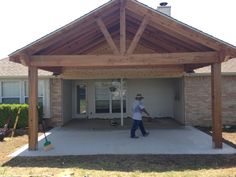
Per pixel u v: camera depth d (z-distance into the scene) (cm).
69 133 1633
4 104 1856
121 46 1148
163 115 2339
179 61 1154
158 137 1459
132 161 991
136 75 1902
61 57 1162
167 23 1143
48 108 1944
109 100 2341
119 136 1505
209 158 1025
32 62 1165
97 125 1955
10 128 1788
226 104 1927
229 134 1573
